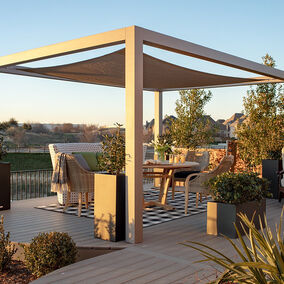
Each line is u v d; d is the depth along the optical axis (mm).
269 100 9555
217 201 5230
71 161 6395
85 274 3574
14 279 4195
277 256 2041
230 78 7867
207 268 3701
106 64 6621
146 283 3338
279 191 7770
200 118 12195
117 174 4879
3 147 7195
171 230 5434
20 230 5465
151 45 4754
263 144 9375
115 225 4754
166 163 7031
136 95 4570
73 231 5395
